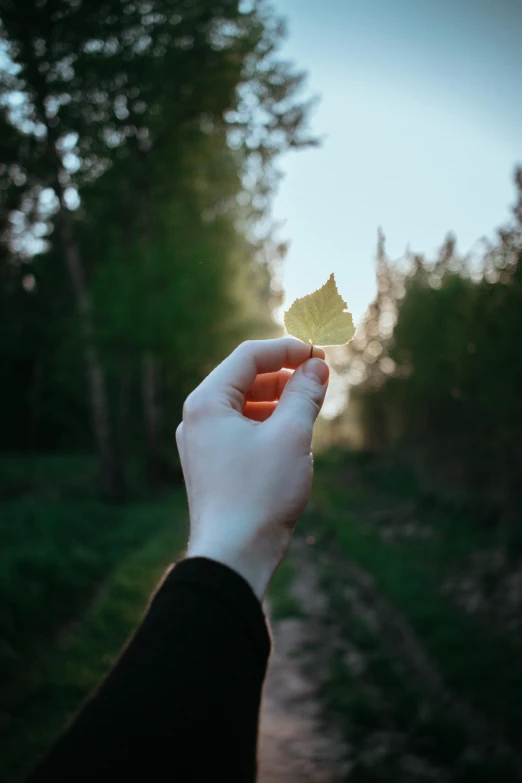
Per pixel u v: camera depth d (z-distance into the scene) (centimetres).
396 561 1034
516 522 1019
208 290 1761
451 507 1317
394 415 2056
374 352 2141
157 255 1778
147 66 1717
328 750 441
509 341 944
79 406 3450
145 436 2356
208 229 2150
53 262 2784
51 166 1766
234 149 2166
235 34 1905
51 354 3048
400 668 609
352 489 2048
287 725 482
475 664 588
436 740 453
